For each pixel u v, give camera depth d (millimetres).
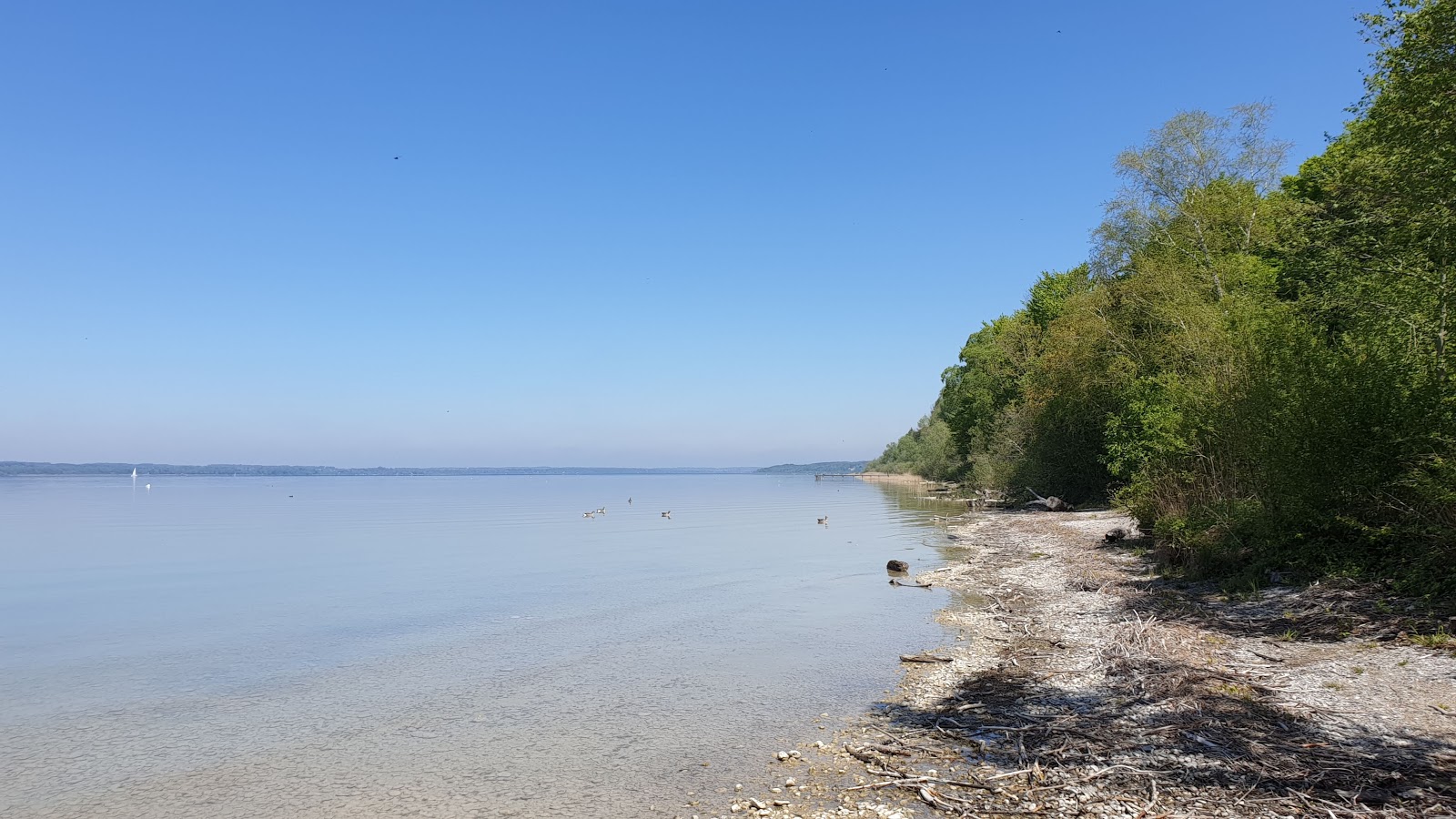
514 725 11172
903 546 35375
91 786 9211
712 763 9422
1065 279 58469
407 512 75875
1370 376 14617
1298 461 15281
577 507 86562
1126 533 28672
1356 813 6641
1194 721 9188
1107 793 7547
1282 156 36156
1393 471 14211
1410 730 8375
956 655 14352
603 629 18141
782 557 32531
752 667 14180
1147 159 37875
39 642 17594
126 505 89938
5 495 120125
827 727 10578
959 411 74438
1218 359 22391
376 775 9367
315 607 21938
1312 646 11891
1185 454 21734
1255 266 29797
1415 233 14250
